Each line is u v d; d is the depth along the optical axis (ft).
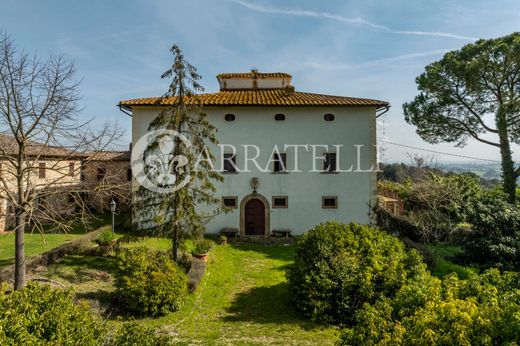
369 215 63.72
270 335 28.02
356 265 31.83
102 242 48.16
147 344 16.80
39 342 12.88
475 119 74.59
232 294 37.14
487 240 45.83
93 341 15.44
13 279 37.04
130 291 31.68
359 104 63.16
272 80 82.07
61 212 37.83
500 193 56.95
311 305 30.89
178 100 40.81
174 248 40.70
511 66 66.44
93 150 37.78
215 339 27.22
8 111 31.91
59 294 16.66
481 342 14.55
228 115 64.23
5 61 31.35
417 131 79.82
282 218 63.87
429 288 20.85
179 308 32.91
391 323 18.04
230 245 57.67
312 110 64.44
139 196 41.96
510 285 22.06
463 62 68.54
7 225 66.44
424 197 59.72
